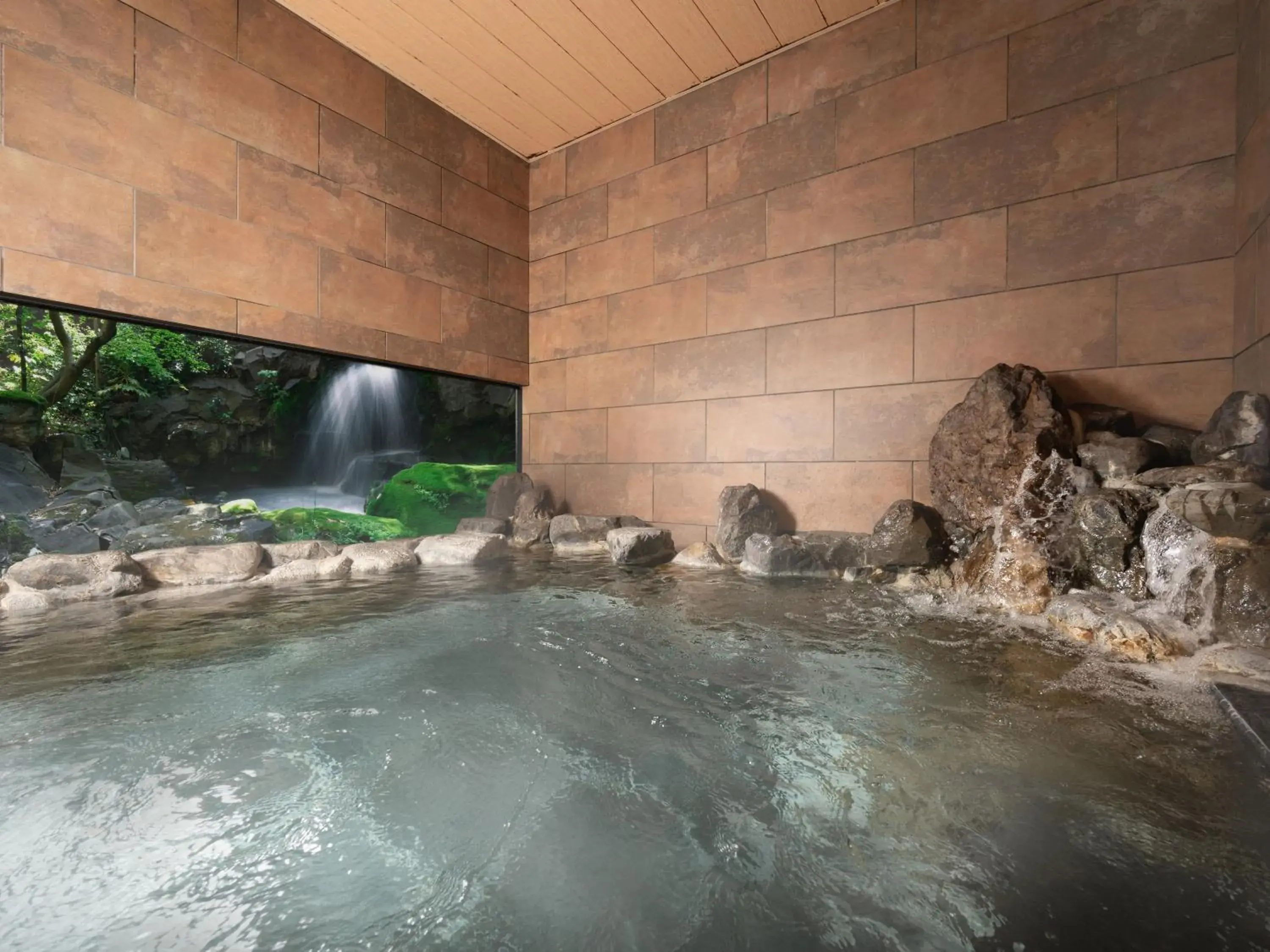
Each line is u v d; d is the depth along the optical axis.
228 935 1.16
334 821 1.54
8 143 3.99
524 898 1.27
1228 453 3.39
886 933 1.15
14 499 4.34
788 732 2.02
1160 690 2.34
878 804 1.59
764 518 5.58
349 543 6.33
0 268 3.98
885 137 5.27
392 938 1.16
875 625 3.35
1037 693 2.33
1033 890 1.26
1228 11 3.98
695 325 6.38
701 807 1.60
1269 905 1.21
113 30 4.41
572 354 7.39
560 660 2.78
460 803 1.62
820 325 5.60
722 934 1.16
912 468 5.13
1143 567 3.27
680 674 2.59
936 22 5.04
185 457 5.28
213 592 4.28
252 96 5.18
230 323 5.08
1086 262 4.45
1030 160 4.65
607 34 5.60
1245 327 3.74
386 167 6.20
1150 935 1.13
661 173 6.64
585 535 6.34
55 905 1.24
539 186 7.69
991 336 4.80
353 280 5.94
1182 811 1.54
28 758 1.86
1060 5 4.54
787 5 5.25
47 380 4.49
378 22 5.50
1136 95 4.28
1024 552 3.71
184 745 1.96
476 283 7.12
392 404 6.71
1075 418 4.15
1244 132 3.79
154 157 4.64
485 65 6.06
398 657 2.83
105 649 2.95
